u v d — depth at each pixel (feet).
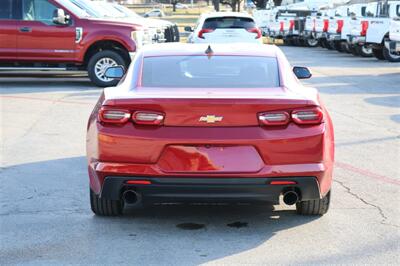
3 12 55.36
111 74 26.63
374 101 48.60
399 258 18.22
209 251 18.72
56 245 19.22
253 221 21.53
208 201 19.29
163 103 18.97
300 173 19.04
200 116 18.98
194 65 22.15
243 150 18.94
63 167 28.84
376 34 83.71
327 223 21.29
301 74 27.66
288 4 140.46
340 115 42.37
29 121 39.73
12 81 61.46
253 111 19.02
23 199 23.91
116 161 19.26
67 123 39.19
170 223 21.34
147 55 23.00
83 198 24.13
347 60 88.02
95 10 60.08
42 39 55.36
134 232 20.43
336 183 26.35
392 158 30.76
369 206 23.24
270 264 17.72
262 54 23.07
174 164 18.97
